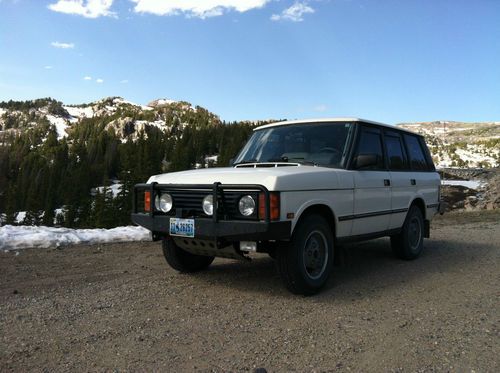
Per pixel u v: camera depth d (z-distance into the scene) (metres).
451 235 9.52
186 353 3.00
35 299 4.23
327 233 4.63
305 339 3.29
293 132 5.56
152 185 4.62
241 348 3.09
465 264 6.27
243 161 5.48
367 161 4.96
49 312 3.86
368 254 6.99
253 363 2.85
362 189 5.16
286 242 4.28
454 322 3.73
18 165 158.50
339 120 5.47
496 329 3.58
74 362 2.84
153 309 3.98
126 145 146.25
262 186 3.89
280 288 4.75
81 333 3.36
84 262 5.84
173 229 4.39
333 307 4.11
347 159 5.06
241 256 4.38
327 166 4.97
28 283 4.76
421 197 6.70
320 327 3.55
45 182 113.19
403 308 4.11
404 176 6.23
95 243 7.19
